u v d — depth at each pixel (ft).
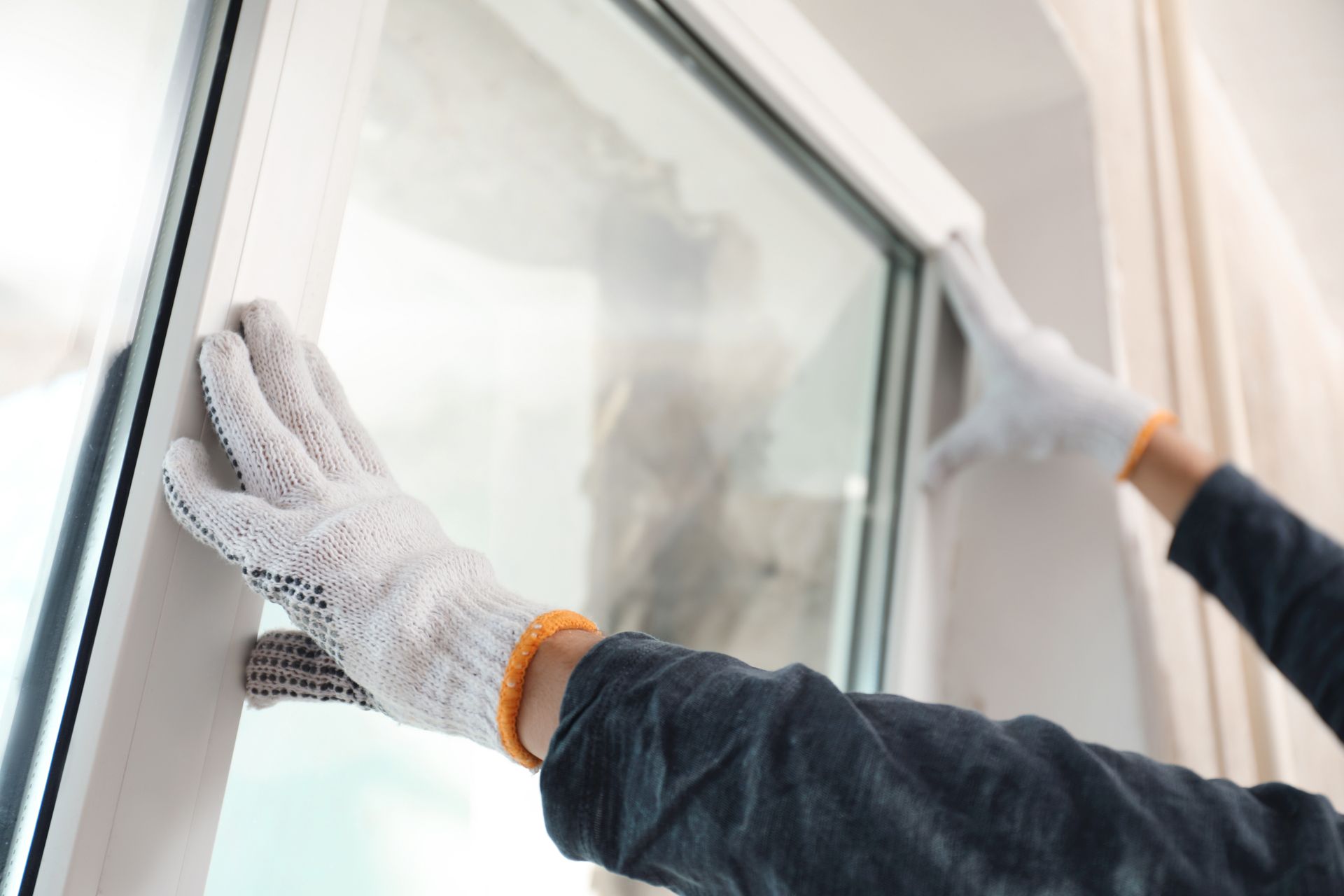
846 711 1.45
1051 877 1.35
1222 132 5.54
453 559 1.68
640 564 2.88
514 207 2.54
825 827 1.34
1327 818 1.48
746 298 3.27
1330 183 6.28
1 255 1.64
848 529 3.67
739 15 2.93
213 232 1.71
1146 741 3.43
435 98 2.34
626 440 2.85
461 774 2.25
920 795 1.38
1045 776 1.43
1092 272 3.75
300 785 1.97
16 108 1.65
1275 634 2.65
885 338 3.84
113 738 1.56
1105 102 3.92
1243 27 5.11
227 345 1.67
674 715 1.45
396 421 2.23
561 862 2.47
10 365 1.64
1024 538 3.74
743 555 3.24
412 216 2.28
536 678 1.57
